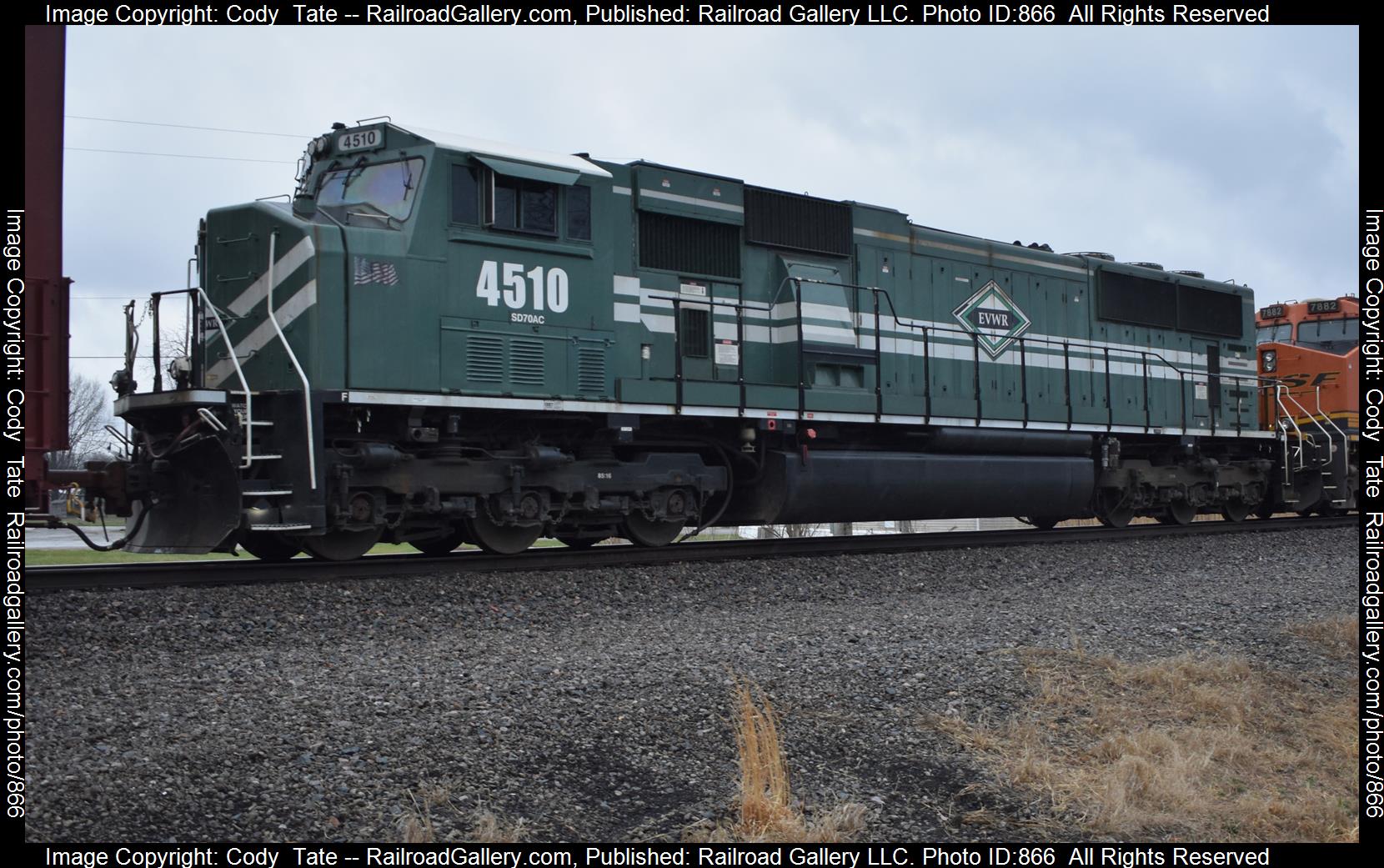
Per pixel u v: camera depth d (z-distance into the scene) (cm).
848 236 1256
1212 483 1633
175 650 652
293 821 439
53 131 641
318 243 861
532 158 979
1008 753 574
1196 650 786
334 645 689
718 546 1088
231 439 823
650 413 1031
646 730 554
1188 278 1697
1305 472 1780
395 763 489
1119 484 1508
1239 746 614
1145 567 1149
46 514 698
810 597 930
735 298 1156
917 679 663
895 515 1257
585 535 1063
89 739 487
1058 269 1492
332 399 846
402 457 904
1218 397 1697
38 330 638
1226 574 1121
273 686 572
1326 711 680
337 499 873
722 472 1131
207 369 922
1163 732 614
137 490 830
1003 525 3434
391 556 931
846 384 1221
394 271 895
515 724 541
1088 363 1507
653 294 1084
